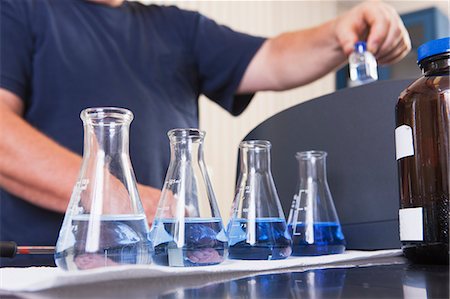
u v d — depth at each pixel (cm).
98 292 36
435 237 52
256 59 142
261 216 60
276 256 59
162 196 53
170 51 138
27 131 103
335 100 83
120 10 134
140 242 44
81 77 121
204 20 147
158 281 41
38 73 119
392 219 74
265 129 95
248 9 251
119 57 127
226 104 147
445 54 54
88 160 46
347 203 80
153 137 125
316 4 273
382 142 76
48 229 112
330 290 36
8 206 114
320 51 129
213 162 234
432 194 53
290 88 140
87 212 43
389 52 114
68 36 123
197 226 51
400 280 41
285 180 89
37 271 48
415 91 56
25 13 120
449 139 52
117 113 47
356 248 78
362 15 113
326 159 83
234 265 50
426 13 265
